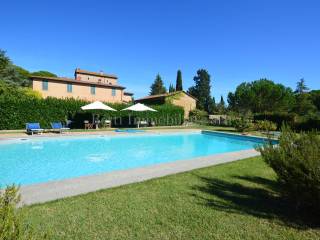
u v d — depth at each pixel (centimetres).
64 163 1246
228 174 781
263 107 4934
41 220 441
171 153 1619
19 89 3084
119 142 1936
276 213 502
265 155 551
